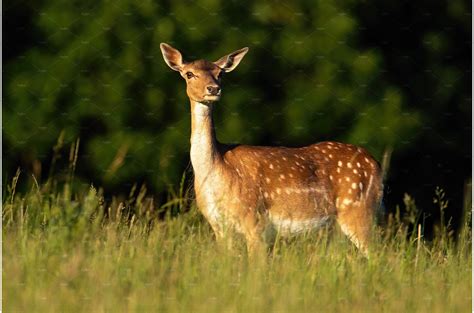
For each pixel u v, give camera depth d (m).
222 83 14.59
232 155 10.96
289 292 8.52
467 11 15.31
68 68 14.35
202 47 14.46
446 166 15.17
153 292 8.43
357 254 10.89
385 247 10.12
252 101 14.64
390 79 14.92
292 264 9.09
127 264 8.88
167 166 14.34
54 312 8.19
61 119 14.35
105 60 14.42
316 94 14.67
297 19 14.70
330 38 14.68
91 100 14.38
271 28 14.65
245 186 10.85
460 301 8.79
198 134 10.73
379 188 11.76
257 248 10.34
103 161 14.32
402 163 15.05
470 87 15.21
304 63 14.68
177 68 10.98
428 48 15.16
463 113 15.21
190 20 14.48
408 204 11.20
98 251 9.09
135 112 14.45
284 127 14.67
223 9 14.56
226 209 10.74
